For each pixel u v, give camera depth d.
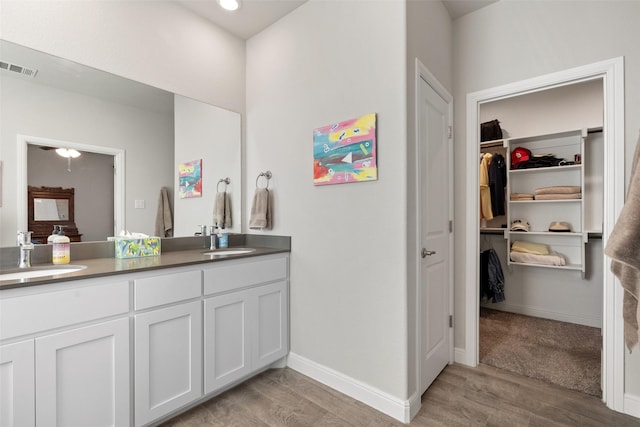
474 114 2.23
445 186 2.18
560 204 3.15
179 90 2.11
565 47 1.88
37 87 1.56
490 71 2.16
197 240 2.26
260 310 2.01
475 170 2.22
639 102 1.64
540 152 3.27
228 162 2.42
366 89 1.79
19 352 1.12
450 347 2.25
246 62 2.54
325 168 1.97
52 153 1.62
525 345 2.56
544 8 1.96
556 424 1.58
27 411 1.14
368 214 1.78
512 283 3.43
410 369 1.66
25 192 1.54
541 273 3.26
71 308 1.24
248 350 1.92
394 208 1.67
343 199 1.90
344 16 1.91
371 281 1.77
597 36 1.77
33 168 1.56
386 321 1.70
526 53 2.02
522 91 2.04
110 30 1.78
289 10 2.19
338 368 1.92
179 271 1.59
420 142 1.78
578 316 3.06
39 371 1.16
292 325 2.19
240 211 2.48
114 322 1.36
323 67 2.01
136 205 1.94
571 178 3.10
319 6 2.04
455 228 2.31
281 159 2.26
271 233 2.33
